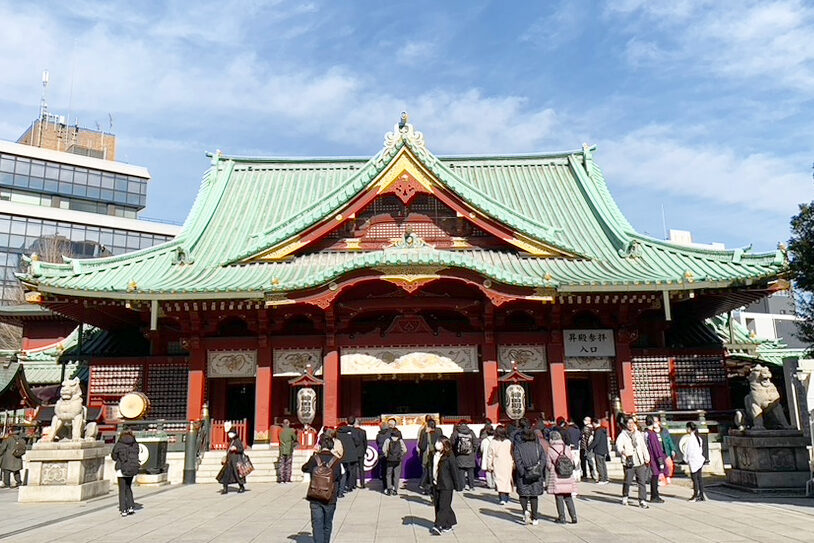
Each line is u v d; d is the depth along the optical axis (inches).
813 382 804.0
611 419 1171.3
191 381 1149.1
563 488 586.2
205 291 1060.5
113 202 3737.7
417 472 971.3
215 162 1503.4
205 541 521.3
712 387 1198.3
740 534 522.0
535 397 1221.7
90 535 549.6
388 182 1168.8
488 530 558.9
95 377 1206.9
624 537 518.6
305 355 1176.2
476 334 1171.3
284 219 1273.4
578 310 1171.9
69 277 1114.7
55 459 774.5
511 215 1192.8
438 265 1040.8
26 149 3496.6
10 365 1321.4
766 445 778.2
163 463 995.9
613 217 1337.4
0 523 611.8
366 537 532.7
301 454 1040.2
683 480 932.6
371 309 1141.7
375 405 1283.2
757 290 1089.4
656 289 1050.7
